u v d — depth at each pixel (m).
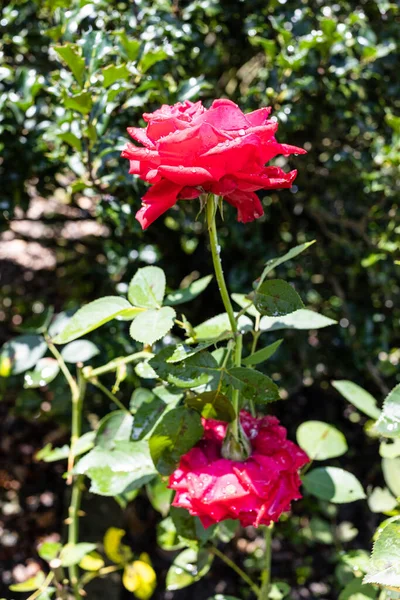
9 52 1.02
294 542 1.29
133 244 1.08
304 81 0.95
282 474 0.70
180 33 0.94
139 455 0.77
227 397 0.71
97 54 0.84
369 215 1.06
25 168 0.99
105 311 0.70
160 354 0.68
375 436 1.14
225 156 0.61
